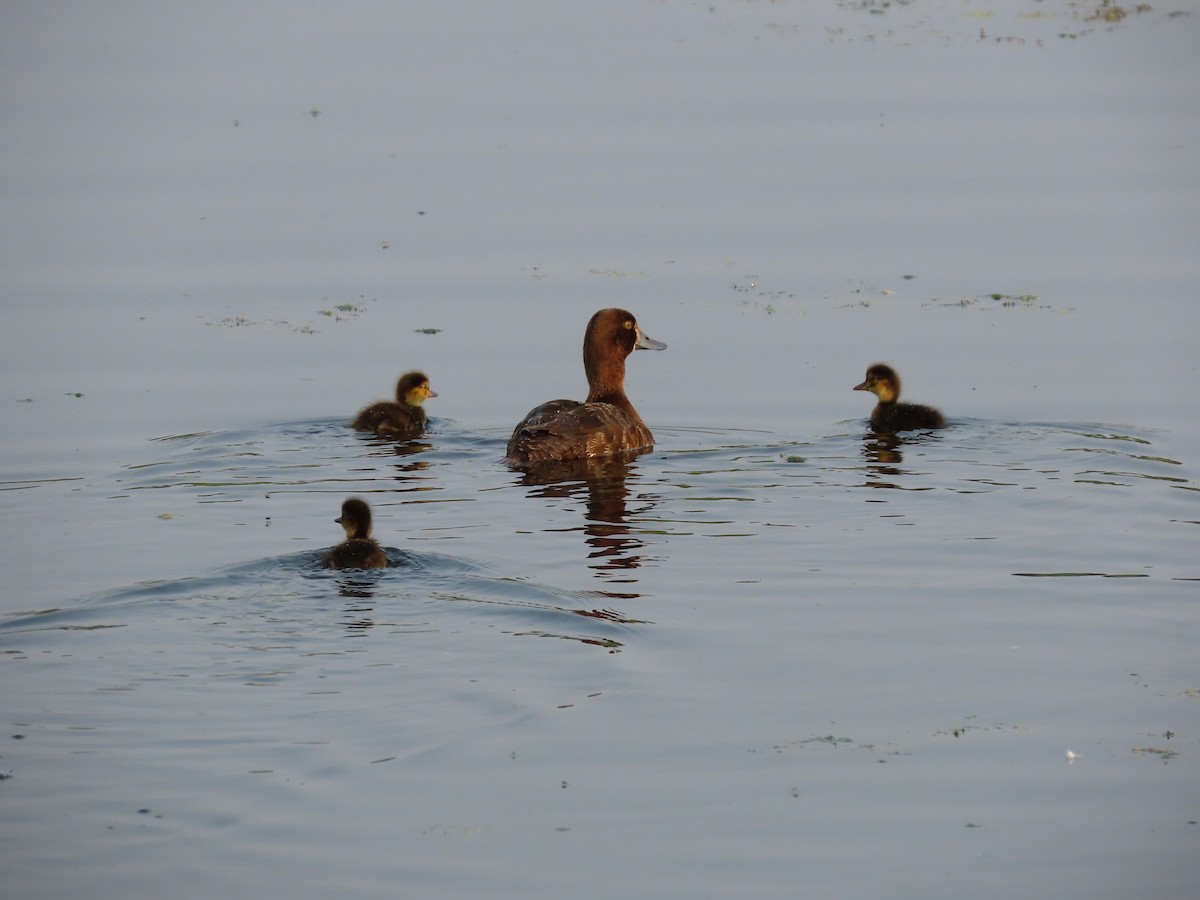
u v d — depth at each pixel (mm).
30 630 12188
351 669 11422
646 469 17094
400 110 33719
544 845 9109
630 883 8734
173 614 12500
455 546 14367
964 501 15719
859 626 12461
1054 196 27531
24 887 8648
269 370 20703
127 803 9508
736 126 31703
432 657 11648
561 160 29828
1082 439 17734
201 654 11680
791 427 18750
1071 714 10867
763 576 13602
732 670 11562
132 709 10750
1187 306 22547
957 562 13961
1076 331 21656
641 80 35375
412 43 40125
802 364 20703
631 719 10711
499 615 12516
